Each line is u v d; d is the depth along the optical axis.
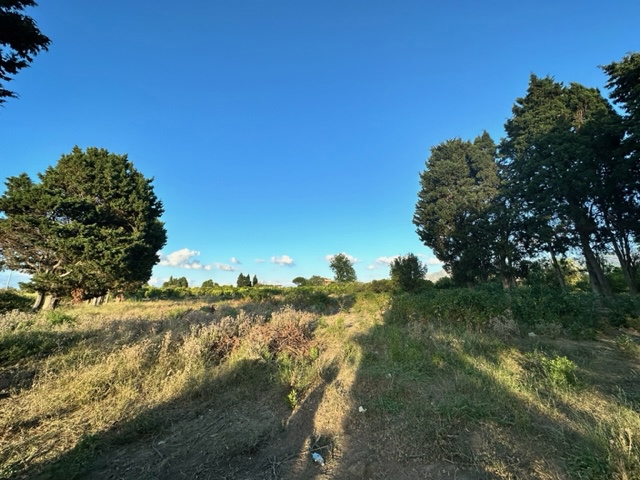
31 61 7.20
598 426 3.05
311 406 4.07
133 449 3.17
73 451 3.01
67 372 4.88
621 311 8.66
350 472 2.75
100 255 19.92
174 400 4.20
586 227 18.47
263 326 7.70
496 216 23.23
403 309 10.69
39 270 20.30
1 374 4.82
